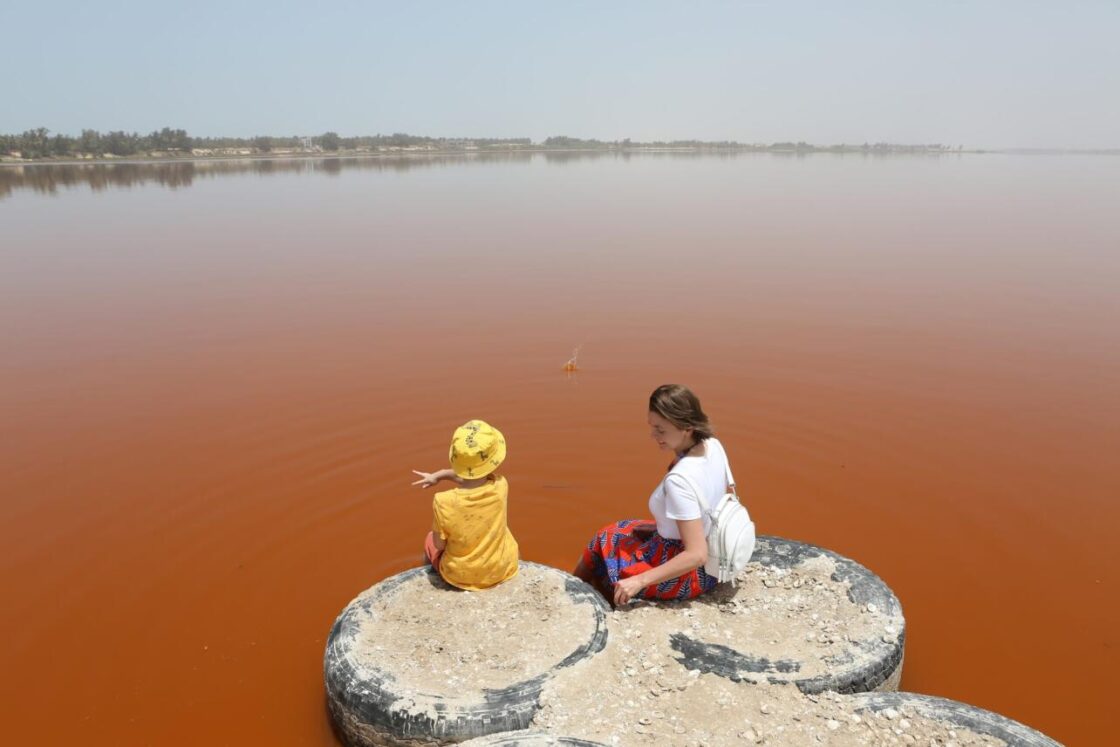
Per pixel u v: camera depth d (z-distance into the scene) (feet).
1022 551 20.81
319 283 53.62
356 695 14.34
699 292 50.14
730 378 33.68
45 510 23.24
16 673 16.69
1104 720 15.20
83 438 28.19
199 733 15.12
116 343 39.83
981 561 20.36
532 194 117.80
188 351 38.47
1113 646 17.28
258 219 87.97
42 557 20.89
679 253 64.13
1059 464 25.59
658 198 111.65
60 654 17.28
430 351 38.11
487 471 16.58
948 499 23.40
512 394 32.12
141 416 30.17
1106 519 22.27
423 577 17.57
